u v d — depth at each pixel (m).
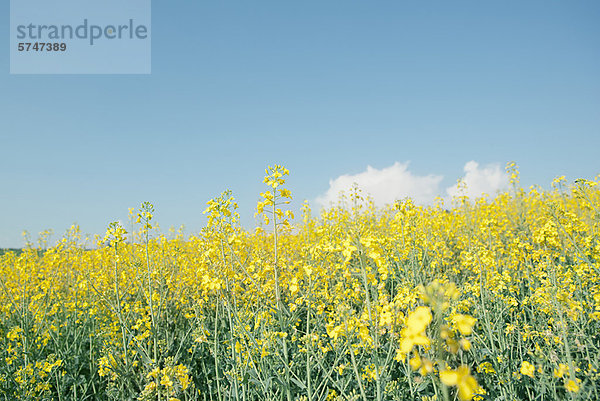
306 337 3.82
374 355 3.20
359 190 6.71
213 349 4.81
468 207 10.85
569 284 4.88
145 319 5.27
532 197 9.77
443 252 7.73
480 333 4.89
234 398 4.18
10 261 8.63
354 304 5.29
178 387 4.06
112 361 4.90
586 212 7.88
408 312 3.41
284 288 6.15
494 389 3.75
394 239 7.02
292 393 4.12
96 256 8.10
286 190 4.52
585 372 3.36
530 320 5.00
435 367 2.25
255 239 8.27
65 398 4.89
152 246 7.46
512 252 6.58
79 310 6.70
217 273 4.34
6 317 6.73
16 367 5.18
